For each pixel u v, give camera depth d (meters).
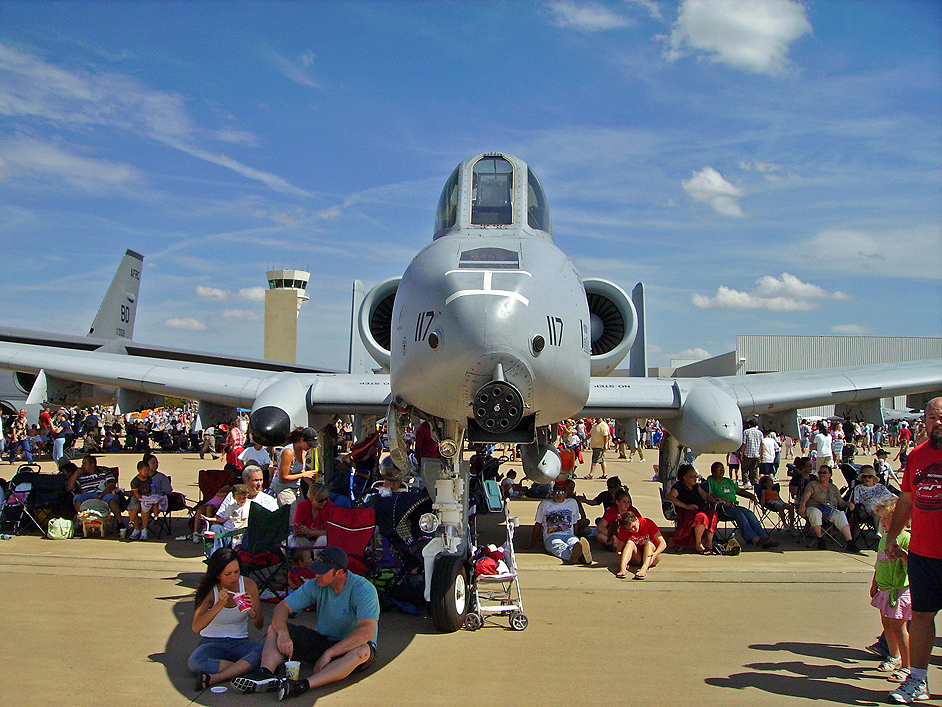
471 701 4.04
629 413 8.45
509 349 4.38
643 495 14.02
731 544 8.25
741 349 45.28
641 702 4.03
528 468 8.31
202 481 8.73
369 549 6.25
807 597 6.45
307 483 8.57
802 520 9.95
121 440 26.31
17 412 25.22
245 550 6.40
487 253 5.07
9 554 8.02
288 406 8.20
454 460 5.51
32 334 18.80
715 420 8.00
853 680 4.40
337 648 4.35
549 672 4.50
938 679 4.39
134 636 5.17
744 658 4.78
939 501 3.90
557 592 6.62
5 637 5.11
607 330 9.09
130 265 25.06
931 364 9.83
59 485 9.17
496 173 6.19
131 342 20.98
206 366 10.12
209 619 4.45
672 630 5.41
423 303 4.79
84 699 4.03
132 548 8.44
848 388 8.96
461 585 5.49
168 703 4.00
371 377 8.84
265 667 4.23
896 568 4.36
